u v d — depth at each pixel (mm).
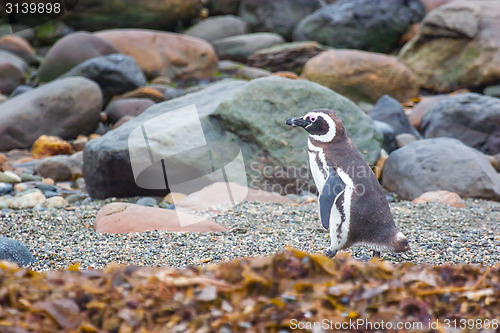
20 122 35094
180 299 11344
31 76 48500
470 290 11992
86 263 16594
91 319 10758
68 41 45750
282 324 10609
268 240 18953
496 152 34719
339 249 15875
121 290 11586
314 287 11703
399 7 57344
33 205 25406
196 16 61219
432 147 28516
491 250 17828
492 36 47844
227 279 12070
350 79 45969
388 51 57781
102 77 41656
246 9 61719
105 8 55562
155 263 16406
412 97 47094
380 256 16781
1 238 16703
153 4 57062
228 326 10594
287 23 60344
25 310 10930
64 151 34125
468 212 23266
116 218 20562
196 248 17953
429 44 50469
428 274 12586
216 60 51469
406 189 27641
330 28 56406
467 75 48312
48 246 18406
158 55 48875
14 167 31594
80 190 29297
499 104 35094
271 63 52125
